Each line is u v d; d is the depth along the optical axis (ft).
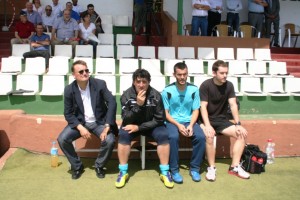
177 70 13.66
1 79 19.19
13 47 24.17
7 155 15.05
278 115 20.12
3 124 15.78
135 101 13.04
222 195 12.21
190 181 13.24
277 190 12.70
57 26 26.71
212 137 13.41
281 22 34.60
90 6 28.76
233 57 25.89
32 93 18.63
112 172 13.93
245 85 20.97
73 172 13.47
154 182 13.09
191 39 27.71
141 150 14.64
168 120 13.83
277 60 27.30
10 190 12.25
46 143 15.55
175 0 33.19
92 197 11.84
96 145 15.34
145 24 29.22
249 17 30.63
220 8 30.27
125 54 25.38
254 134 16.01
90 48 24.81
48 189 12.37
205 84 14.20
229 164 15.11
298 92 20.90
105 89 13.60
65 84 20.01
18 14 32.07
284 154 16.24
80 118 13.51
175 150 13.02
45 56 22.30
